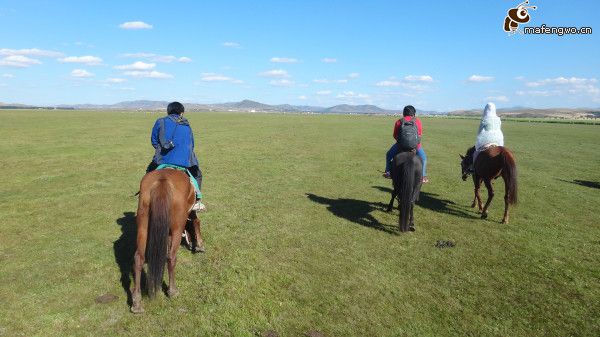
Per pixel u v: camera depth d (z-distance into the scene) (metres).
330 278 6.91
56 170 15.48
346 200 12.31
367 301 6.21
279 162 19.17
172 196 5.54
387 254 8.08
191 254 7.70
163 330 5.24
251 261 7.45
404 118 9.52
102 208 10.57
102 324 5.30
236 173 16.16
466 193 13.78
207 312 5.69
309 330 5.40
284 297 6.21
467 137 37.50
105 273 6.71
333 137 33.75
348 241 8.71
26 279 6.43
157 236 5.19
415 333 5.45
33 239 8.22
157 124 6.60
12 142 23.31
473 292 6.62
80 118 53.84
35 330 5.12
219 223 9.61
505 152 9.98
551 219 10.83
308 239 8.74
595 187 15.46
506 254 8.25
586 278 7.23
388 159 10.03
